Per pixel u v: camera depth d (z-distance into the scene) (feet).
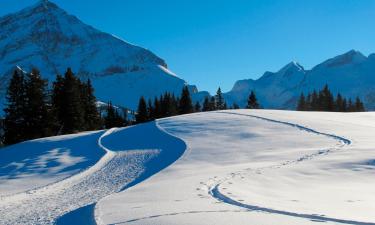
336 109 401.08
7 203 73.97
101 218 45.27
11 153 160.66
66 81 246.68
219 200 54.90
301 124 149.79
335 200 57.21
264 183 70.74
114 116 333.01
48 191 86.69
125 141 156.66
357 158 88.53
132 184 86.53
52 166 123.44
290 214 45.27
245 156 105.60
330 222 41.45
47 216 55.93
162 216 44.19
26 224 52.06
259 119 165.17
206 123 167.02
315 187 67.87
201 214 44.80
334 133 130.93
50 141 176.04
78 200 72.49
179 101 371.15
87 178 100.22
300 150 107.24
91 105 274.16
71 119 244.63
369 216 46.24
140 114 346.54
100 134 178.91
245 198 56.08
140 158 121.49
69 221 48.73
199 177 76.79
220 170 85.61
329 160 88.84
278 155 102.47
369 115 197.06
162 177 82.48
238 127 151.02
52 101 244.42
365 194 61.77
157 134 158.81
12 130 224.33
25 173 117.91
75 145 158.61
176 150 124.77
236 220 41.70
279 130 140.77
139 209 48.98
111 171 106.83
